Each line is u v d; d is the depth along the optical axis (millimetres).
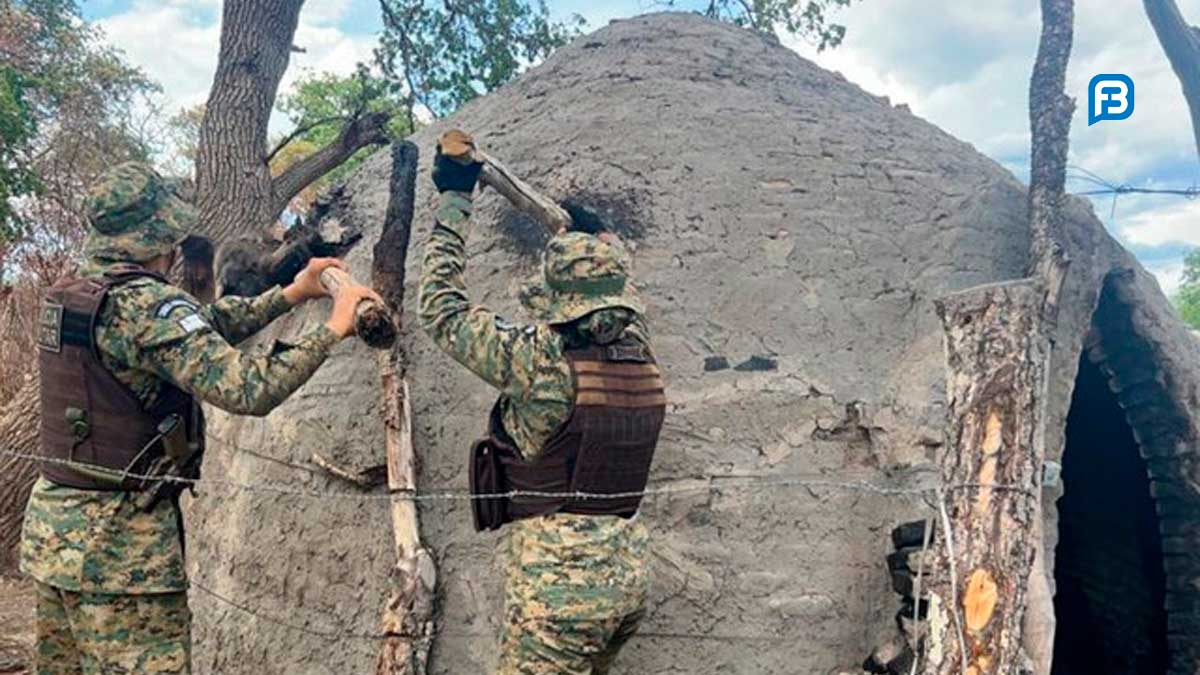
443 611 3797
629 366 2936
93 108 17000
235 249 4410
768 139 4535
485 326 2912
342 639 4008
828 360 4078
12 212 13156
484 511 3037
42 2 16047
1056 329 3926
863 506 3881
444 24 13664
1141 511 5688
